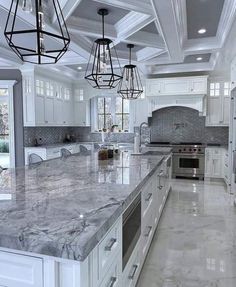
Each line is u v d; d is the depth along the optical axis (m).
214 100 6.46
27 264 1.03
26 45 4.33
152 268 2.52
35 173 2.37
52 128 7.00
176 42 3.83
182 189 5.59
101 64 2.75
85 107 7.48
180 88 6.36
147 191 2.51
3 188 1.79
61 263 0.99
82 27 3.40
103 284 1.24
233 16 3.07
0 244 1.03
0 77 5.74
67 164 2.93
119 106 7.68
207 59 5.55
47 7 2.92
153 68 6.25
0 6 2.62
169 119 7.15
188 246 2.97
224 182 6.16
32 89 5.63
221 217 3.89
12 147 5.89
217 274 2.42
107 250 1.28
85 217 1.22
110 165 2.84
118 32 3.67
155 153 4.12
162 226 3.54
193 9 3.22
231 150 5.14
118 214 1.38
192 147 6.45
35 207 1.37
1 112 5.95
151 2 2.60
